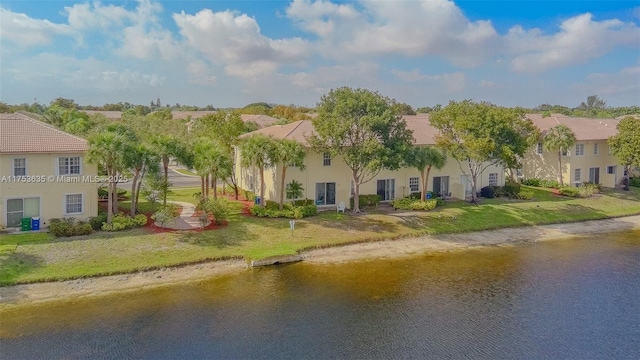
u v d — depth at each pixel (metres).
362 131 36.97
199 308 22.45
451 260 30.66
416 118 53.06
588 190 49.94
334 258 30.44
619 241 36.16
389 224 36.78
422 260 30.53
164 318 21.30
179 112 133.50
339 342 19.23
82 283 25.03
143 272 26.75
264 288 25.17
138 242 29.66
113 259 27.41
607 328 20.94
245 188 48.44
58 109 70.44
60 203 32.03
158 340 19.20
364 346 18.94
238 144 47.97
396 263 29.78
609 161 57.12
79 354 17.97
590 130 57.19
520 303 23.64
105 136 30.95
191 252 29.17
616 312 22.66
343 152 36.88
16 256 26.30
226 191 49.75
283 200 39.00
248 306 22.80
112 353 18.09
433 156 39.19
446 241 34.91
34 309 21.91
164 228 32.59
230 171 37.09
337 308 22.67
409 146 38.44
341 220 36.81
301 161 36.16
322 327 20.61
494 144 39.88
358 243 33.28
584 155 54.69
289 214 36.47
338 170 41.06
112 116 107.56
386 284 26.03
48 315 21.33
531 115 62.81
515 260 30.89
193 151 37.44
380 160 35.00
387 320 21.42
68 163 32.28
